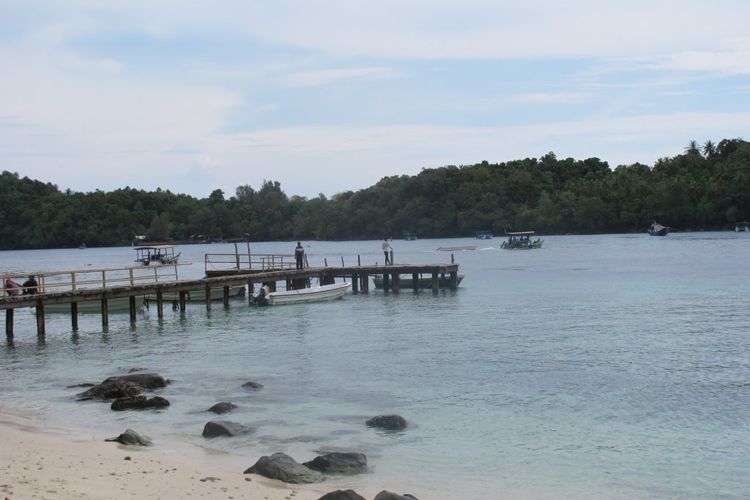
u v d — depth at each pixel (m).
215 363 27.97
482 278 66.12
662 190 160.25
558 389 22.69
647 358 27.22
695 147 197.00
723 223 156.25
